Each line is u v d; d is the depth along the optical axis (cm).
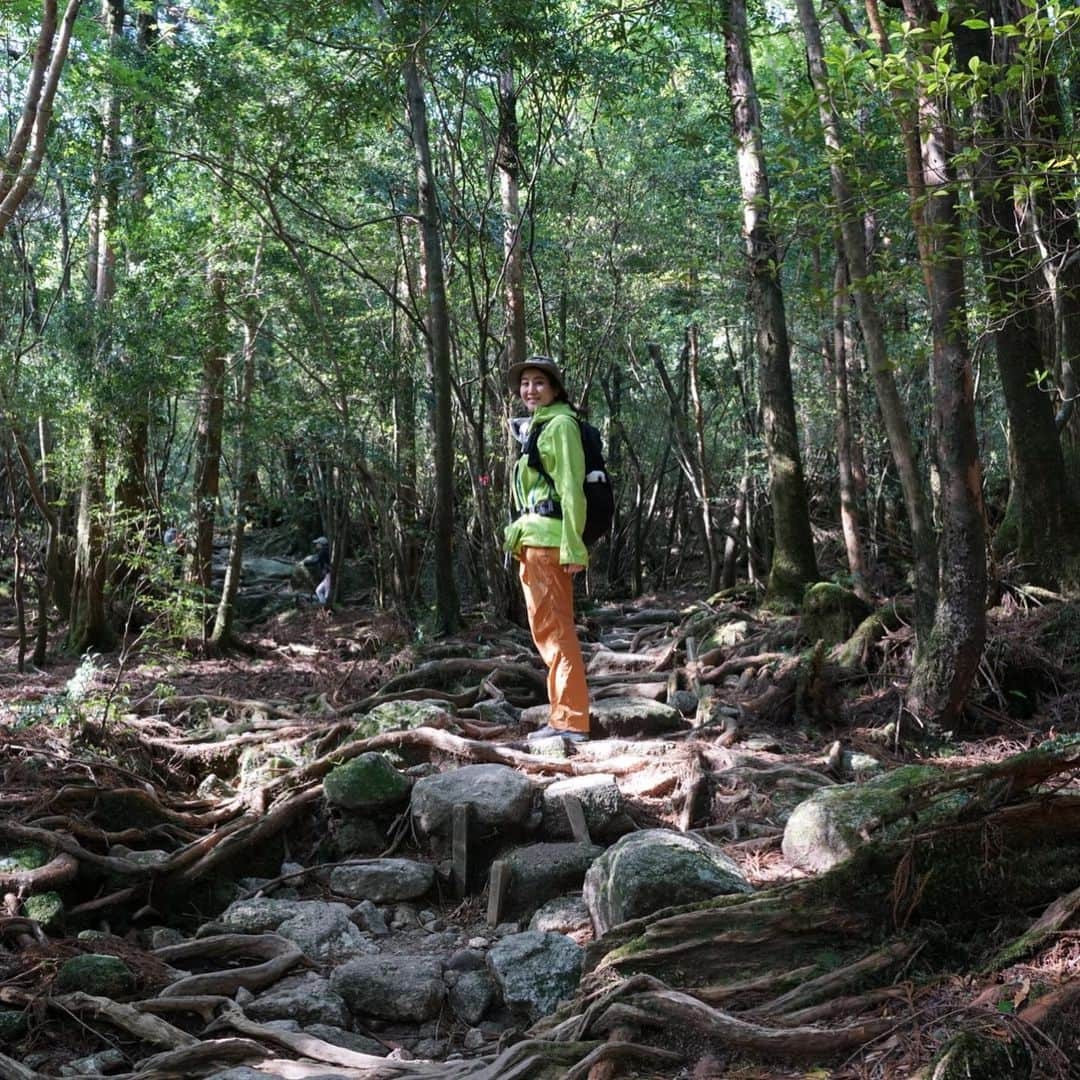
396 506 1117
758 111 970
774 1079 272
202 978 387
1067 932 288
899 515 1220
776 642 790
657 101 1224
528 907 462
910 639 705
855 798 447
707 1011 290
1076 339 760
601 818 501
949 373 581
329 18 917
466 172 1036
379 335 1212
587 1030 304
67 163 1040
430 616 992
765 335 962
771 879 427
